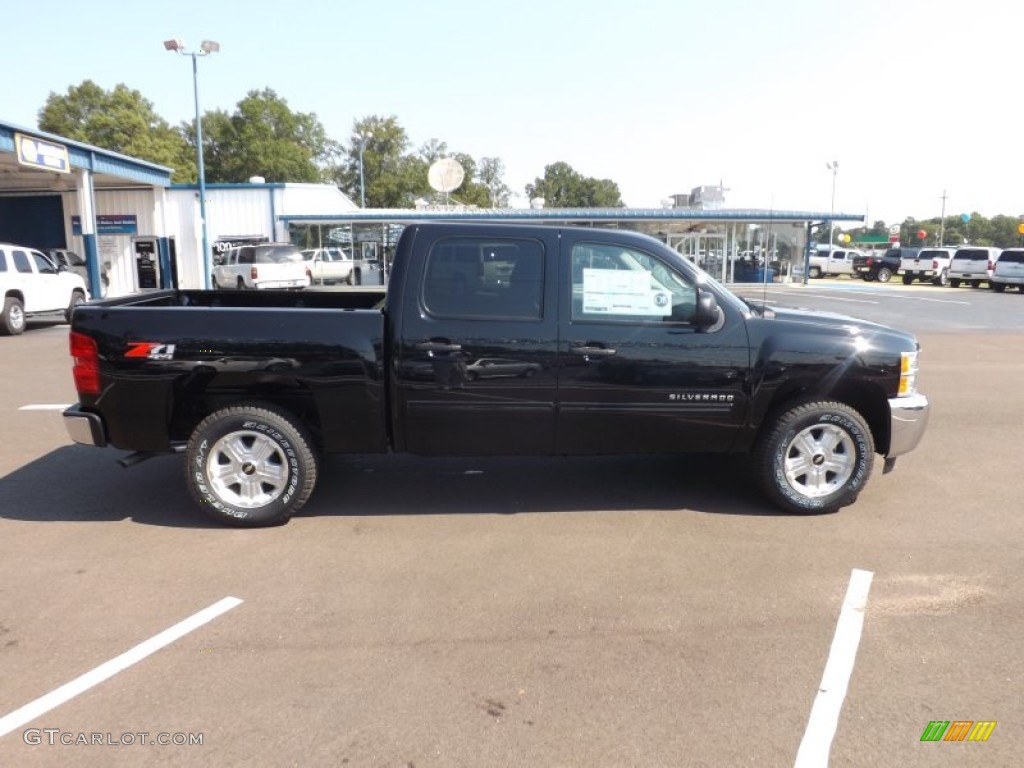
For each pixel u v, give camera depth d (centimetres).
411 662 331
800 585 407
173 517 509
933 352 1337
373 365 479
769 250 3578
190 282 3331
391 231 3388
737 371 492
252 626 362
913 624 365
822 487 514
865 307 2284
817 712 296
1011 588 405
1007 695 308
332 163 7562
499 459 651
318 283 3191
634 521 504
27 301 1619
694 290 491
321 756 270
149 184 2917
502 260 484
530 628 361
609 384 487
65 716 293
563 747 275
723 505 536
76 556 444
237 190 3325
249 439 485
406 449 501
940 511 524
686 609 380
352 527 492
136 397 479
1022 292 3044
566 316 483
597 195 11275
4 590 399
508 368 481
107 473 609
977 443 707
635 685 314
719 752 273
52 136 2027
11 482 584
